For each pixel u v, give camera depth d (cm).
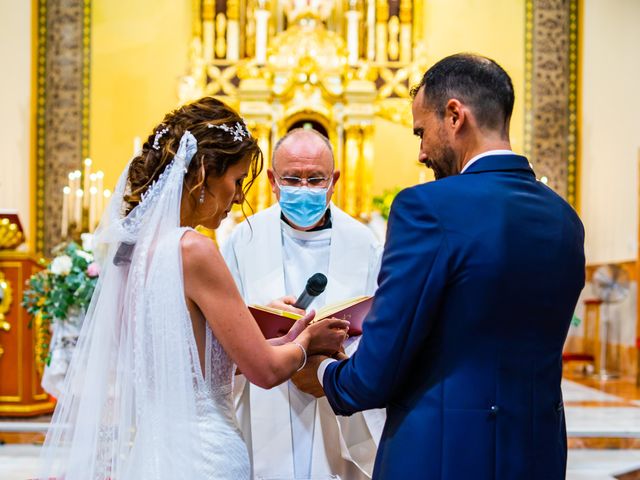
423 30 1043
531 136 1030
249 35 1023
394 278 181
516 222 183
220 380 206
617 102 1016
